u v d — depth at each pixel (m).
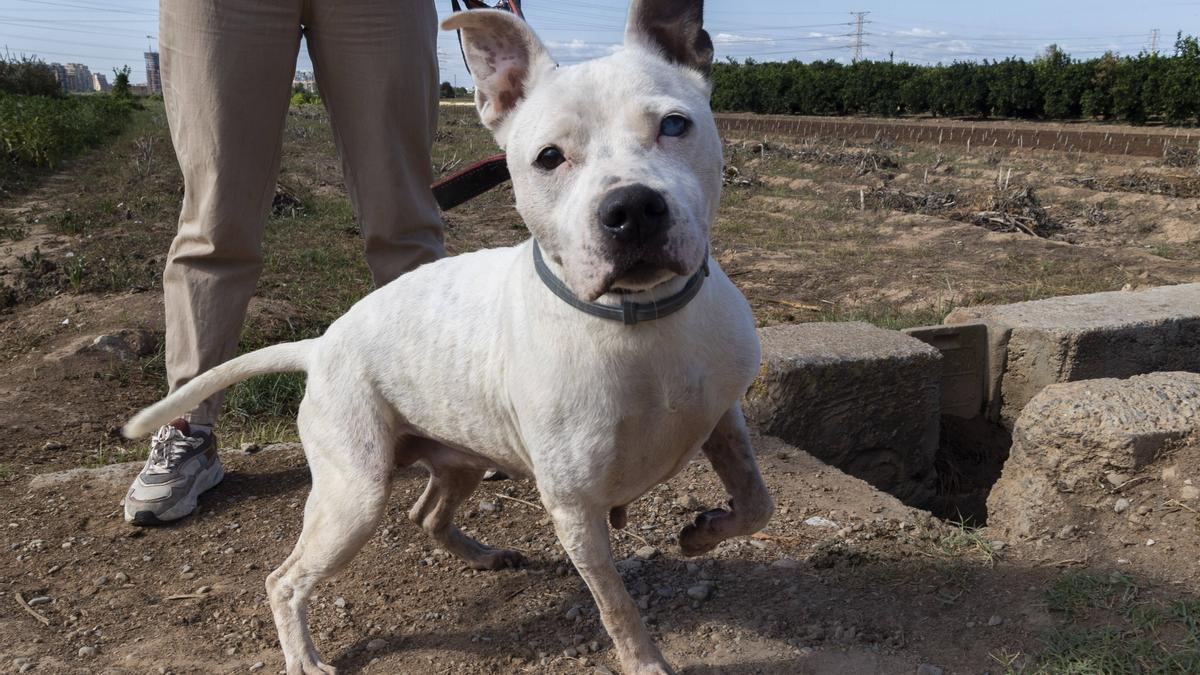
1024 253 2.89
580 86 0.62
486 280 0.76
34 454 1.34
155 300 2.08
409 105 1.04
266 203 1.05
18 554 0.99
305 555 0.78
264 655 0.81
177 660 0.80
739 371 0.67
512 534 1.00
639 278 0.57
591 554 0.67
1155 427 0.88
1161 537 0.83
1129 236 3.35
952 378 1.49
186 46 0.96
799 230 3.58
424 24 1.04
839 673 0.72
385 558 0.96
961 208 3.80
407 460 0.86
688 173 0.61
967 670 0.71
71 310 2.05
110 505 1.11
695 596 0.83
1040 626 0.75
